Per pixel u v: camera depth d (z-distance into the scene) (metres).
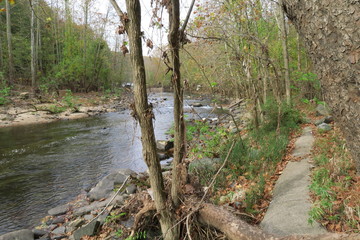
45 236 4.26
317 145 5.73
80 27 31.08
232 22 7.20
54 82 25.45
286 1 1.69
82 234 4.07
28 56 27.39
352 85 1.43
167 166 7.18
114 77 32.81
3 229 4.51
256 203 3.97
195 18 6.44
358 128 1.49
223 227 2.66
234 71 7.11
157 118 15.18
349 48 1.37
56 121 15.02
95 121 15.10
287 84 9.99
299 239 2.13
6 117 14.70
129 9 2.31
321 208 3.12
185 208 2.85
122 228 4.00
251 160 5.70
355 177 3.65
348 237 1.93
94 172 7.20
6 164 7.84
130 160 8.16
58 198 5.68
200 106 19.09
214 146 7.25
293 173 4.50
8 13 21.70
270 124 8.06
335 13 1.38
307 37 1.59
